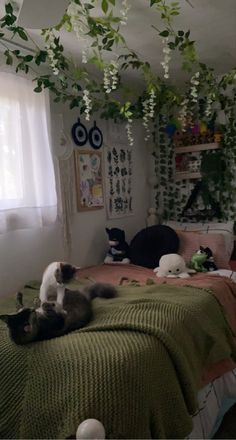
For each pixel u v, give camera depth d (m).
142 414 0.96
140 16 1.76
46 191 2.09
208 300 1.69
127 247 2.68
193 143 2.98
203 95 2.75
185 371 1.19
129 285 1.94
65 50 2.08
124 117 2.56
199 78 2.33
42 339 1.18
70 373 0.99
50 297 1.41
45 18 1.29
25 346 1.14
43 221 2.09
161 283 1.96
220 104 2.78
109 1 1.50
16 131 1.92
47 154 2.09
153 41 2.06
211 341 1.52
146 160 3.31
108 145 2.79
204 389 1.52
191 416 1.21
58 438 0.91
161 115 3.14
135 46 2.12
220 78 2.75
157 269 2.30
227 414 1.76
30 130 2.00
